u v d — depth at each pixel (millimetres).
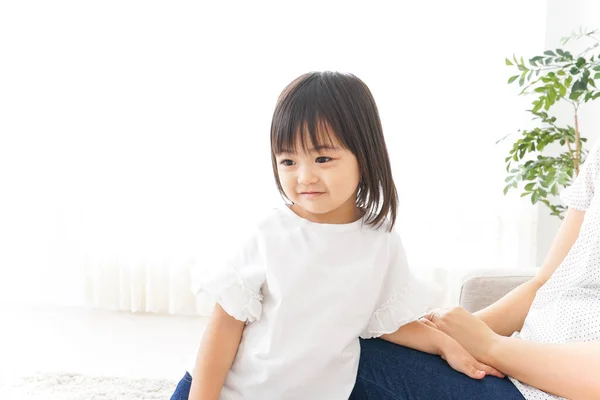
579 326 977
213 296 970
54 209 2582
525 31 2367
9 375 2014
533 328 1071
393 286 1050
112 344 2322
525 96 2408
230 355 999
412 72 2422
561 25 2441
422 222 2512
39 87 2510
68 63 2482
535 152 2479
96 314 2621
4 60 2504
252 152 2500
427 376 992
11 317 2559
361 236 1005
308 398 985
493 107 2430
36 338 2354
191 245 2576
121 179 2541
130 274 2605
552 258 1188
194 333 2453
